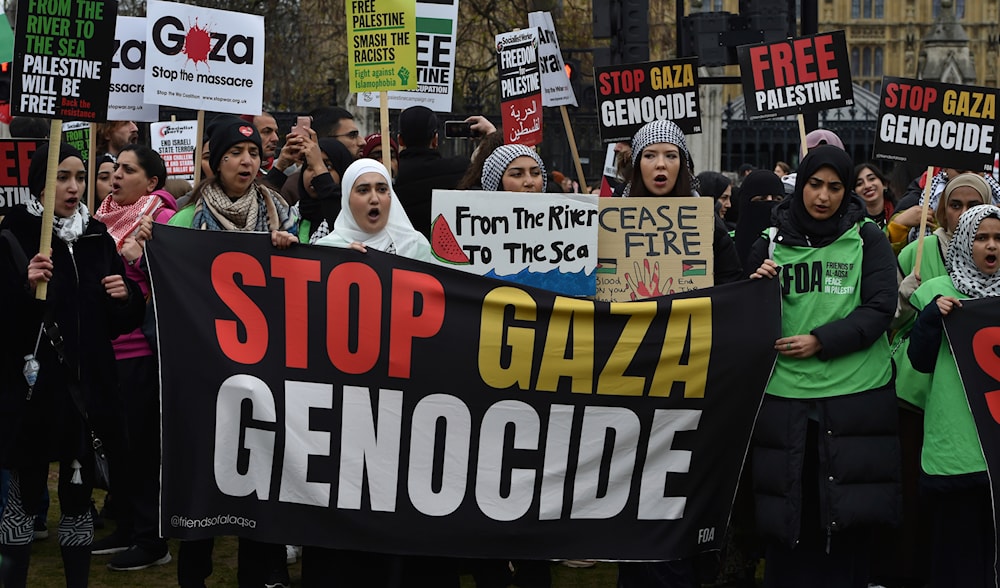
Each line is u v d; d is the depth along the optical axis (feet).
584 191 25.88
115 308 17.63
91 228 17.76
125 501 21.25
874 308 16.99
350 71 19.80
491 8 94.53
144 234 17.08
